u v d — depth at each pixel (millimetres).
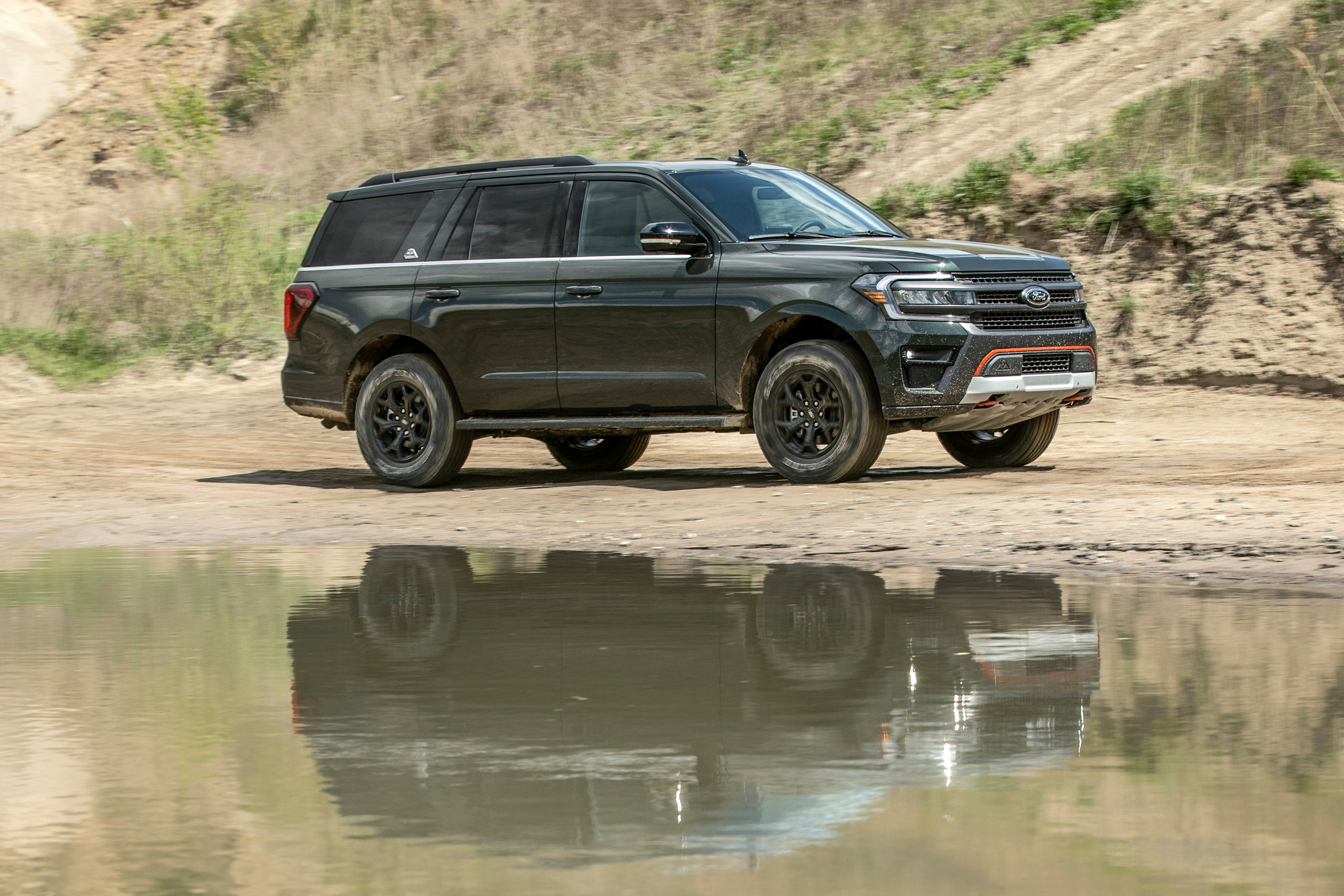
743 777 3074
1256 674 4078
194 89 29719
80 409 17562
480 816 2820
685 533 7633
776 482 9883
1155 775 3045
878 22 24125
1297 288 15016
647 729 3527
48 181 27500
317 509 9172
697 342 9703
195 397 18219
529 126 25156
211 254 23078
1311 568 5980
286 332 11445
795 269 9367
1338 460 10008
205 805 2924
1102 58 20797
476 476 11812
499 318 10375
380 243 11102
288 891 2418
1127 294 15977
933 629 4879
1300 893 2352
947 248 9562
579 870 2496
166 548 7641
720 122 23203
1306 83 18078
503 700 3877
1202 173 16891
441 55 28453
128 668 4391
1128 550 6535
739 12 26250
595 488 9648
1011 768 3117
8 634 5016
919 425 9438
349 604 5621
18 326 21453
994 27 22703
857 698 3838
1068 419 14211
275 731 3557
